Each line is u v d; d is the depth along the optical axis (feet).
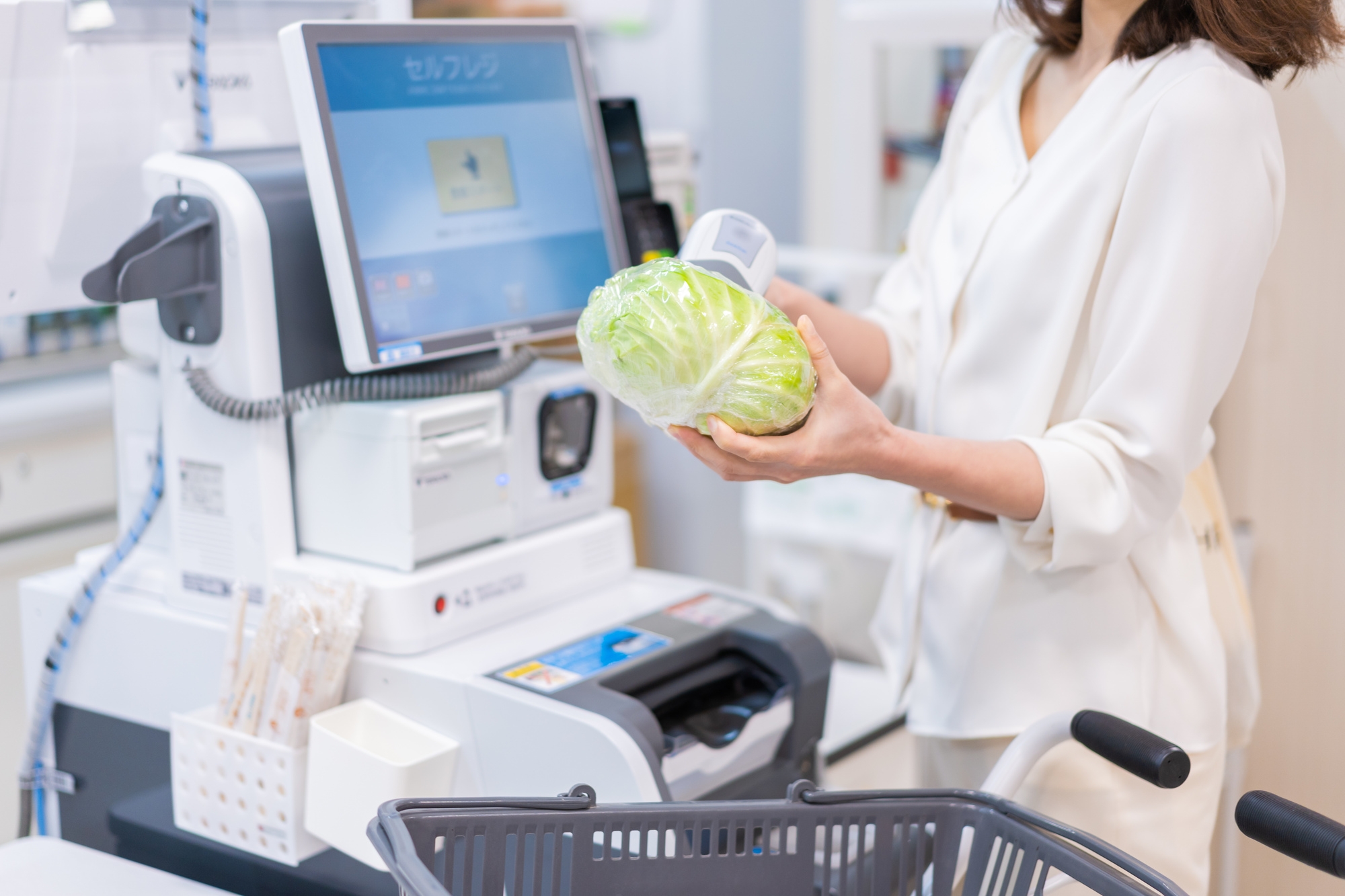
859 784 7.34
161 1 4.70
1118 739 3.57
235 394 4.33
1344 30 4.02
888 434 3.46
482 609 4.58
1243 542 5.63
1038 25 4.44
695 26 10.62
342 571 4.38
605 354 3.23
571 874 3.29
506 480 4.71
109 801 4.87
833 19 11.13
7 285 4.55
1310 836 3.11
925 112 9.06
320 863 4.13
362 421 4.33
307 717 4.13
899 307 4.97
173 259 4.15
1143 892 2.98
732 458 3.37
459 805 3.18
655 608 4.93
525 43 4.84
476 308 4.54
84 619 4.83
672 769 4.22
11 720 8.29
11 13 4.21
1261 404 5.61
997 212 4.17
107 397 9.00
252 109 5.09
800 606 10.06
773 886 3.43
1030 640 4.20
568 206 4.94
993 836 3.38
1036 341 4.06
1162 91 3.74
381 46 4.31
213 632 4.49
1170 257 3.66
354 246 4.13
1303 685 5.73
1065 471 3.69
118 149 4.66
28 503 8.67
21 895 3.95
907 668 4.63
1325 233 5.30
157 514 4.99
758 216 11.74
